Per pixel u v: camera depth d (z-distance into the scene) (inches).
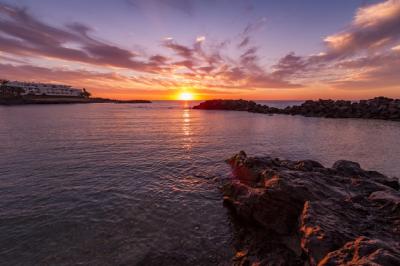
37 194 628.7
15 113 3309.5
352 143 1493.6
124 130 1953.7
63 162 940.0
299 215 454.0
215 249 422.0
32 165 888.3
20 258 377.1
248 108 5128.0
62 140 1411.2
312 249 325.7
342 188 557.3
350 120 2992.1
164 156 1097.4
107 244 420.8
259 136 1761.8
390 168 978.7
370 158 1136.8
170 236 457.7
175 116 3690.9
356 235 346.0
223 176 824.9
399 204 430.3
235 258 397.4
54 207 557.6
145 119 3078.2
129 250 406.6
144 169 887.1
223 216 550.0
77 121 2529.5
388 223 392.2
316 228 350.3
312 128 2237.9
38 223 484.1
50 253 390.9
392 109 3009.4
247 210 519.2
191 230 483.8
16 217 505.4
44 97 7687.0
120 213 540.1
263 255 393.7
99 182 732.7
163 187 714.8
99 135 1646.2
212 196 661.3
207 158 1085.8
